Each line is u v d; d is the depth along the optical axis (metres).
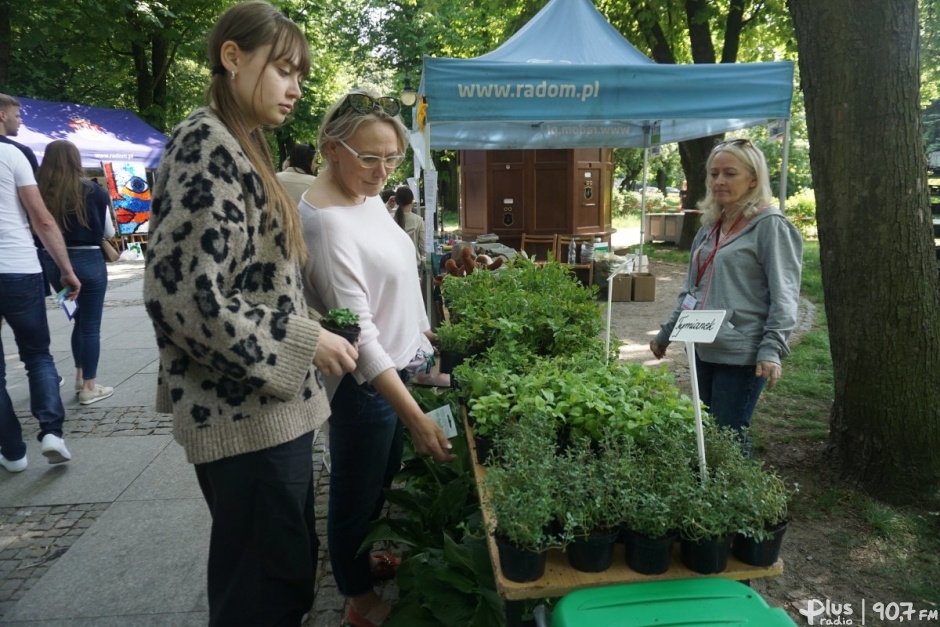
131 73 17.58
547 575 1.49
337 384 2.02
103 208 4.61
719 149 2.81
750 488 1.55
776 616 1.31
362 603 2.34
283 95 1.51
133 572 2.70
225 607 1.57
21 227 3.45
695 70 4.78
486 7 13.55
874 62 3.06
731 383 2.80
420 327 2.31
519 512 1.44
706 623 1.29
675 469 1.64
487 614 1.96
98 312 4.73
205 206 1.28
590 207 10.17
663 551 1.47
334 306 1.86
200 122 1.36
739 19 12.41
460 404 2.46
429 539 2.45
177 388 1.42
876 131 3.09
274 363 1.34
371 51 23.41
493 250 6.67
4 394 3.55
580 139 8.87
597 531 1.49
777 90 4.91
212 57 1.47
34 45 13.79
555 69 4.65
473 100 4.65
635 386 2.08
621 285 9.04
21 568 2.73
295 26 1.52
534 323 2.93
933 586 2.69
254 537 1.53
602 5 12.33
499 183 9.88
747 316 2.73
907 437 3.22
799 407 4.75
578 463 1.67
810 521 3.15
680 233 15.48
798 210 20.28
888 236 3.14
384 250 1.96
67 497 3.34
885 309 3.20
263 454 1.47
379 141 1.84
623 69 4.72
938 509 3.17
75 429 4.25
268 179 1.46
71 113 13.49
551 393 2.00
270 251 1.46
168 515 3.16
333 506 2.19
